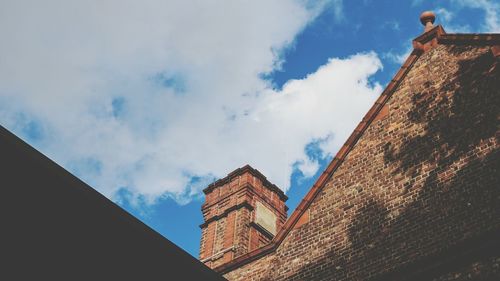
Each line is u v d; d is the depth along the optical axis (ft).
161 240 24.75
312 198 42.01
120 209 23.59
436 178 35.81
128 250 24.25
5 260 20.81
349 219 38.70
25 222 21.53
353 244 37.22
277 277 39.65
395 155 39.17
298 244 40.32
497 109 35.40
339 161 42.27
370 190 38.93
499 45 37.45
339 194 40.63
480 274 30.50
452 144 36.35
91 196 22.61
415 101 40.55
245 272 41.88
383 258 35.06
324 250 38.47
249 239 61.31
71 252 22.72
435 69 40.86
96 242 23.45
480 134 35.27
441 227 33.55
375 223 37.04
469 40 39.81
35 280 21.47
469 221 32.50
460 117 37.09
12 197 21.11
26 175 21.12
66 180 21.91
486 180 33.19
